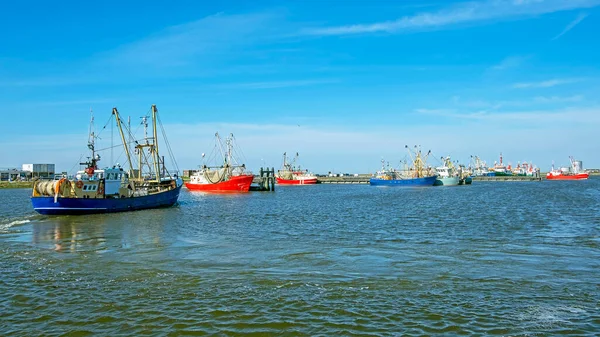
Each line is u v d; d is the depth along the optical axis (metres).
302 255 26.94
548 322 15.51
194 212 58.94
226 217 51.88
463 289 19.28
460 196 90.00
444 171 165.12
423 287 19.64
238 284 20.25
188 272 22.62
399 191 120.44
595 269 22.83
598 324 15.33
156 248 29.86
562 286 19.69
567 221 43.53
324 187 166.12
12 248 30.31
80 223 45.50
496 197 84.88
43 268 23.78
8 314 16.50
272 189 126.44
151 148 76.81
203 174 126.88
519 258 25.61
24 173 192.50
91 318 16.08
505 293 18.69
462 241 31.92
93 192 56.88
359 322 15.57
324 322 15.59
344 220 47.09
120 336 14.54
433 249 28.73
